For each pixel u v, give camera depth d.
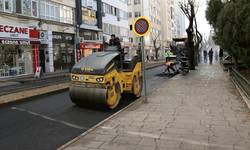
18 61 17.92
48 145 3.90
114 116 5.41
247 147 3.27
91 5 27.20
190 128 4.21
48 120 5.43
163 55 72.81
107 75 6.07
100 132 4.28
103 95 5.95
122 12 38.16
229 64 16.84
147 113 5.51
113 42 7.84
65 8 23.42
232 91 7.91
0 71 16.30
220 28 11.36
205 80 11.20
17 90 9.55
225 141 3.52
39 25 19.61
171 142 3.58
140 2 51.44
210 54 25.19
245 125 4.25
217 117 4.85
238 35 10.35
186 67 15.23
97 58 6.42
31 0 18.72
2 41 15.52
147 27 6.55
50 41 21.00
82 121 5.35
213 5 13.84
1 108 6.66
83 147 3.59
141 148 3.41
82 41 25.44
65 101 7.68
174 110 5.66
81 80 6.30
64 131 4.63
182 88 9.09
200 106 5.93
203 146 3.37
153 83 11.83
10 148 3.77
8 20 16.56
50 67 21.16
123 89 7.54
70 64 21.95
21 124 5.10
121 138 3.89
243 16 10.00
